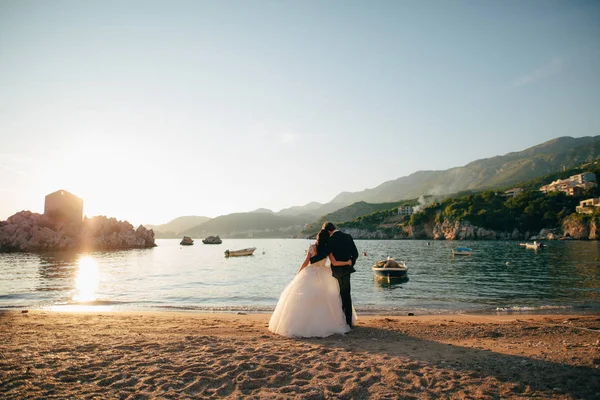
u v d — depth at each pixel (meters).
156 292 22.03
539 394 4.43
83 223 111.75
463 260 52.78
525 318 12.17
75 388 4.54
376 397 4.33
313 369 5.30
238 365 5.42
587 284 24.12
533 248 84.00
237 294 21.12
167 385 4.66
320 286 7.91
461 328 8.66
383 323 9.54
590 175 177.12
